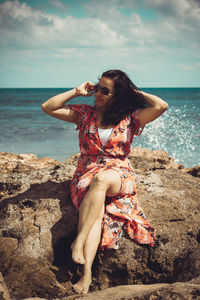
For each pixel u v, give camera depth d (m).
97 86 3.15
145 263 2.89
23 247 2.91
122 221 2.92
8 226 3.12
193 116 29.28
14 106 47.88
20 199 3.47
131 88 3.18
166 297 1.93
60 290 2.82
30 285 2.81
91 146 3.13
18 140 16.83
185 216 3.22
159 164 4.59
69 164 4.54
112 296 2.17
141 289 2.36
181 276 2.60
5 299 2.30
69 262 2.92
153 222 3.14
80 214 2.68
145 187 3.67
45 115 32.06
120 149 3.17
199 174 5.11
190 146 14.77
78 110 3.28
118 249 2.92
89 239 2.63
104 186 2.68
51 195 3.47
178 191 3.57
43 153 13.62
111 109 3.13
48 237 2.98
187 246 2.91
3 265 2.88
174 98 70.00
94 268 2.93
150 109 3.15
